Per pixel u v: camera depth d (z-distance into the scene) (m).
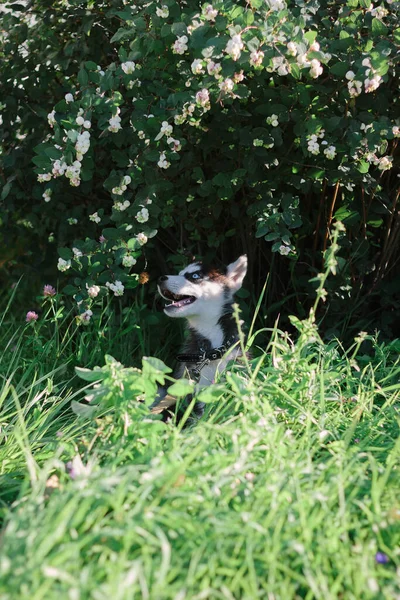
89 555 1.66
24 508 1.71
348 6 2.24
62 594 1.55
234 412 1.97
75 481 1.73
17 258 2.76
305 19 2.21
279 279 2.60
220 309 2.32
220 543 1.66
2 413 2.09
